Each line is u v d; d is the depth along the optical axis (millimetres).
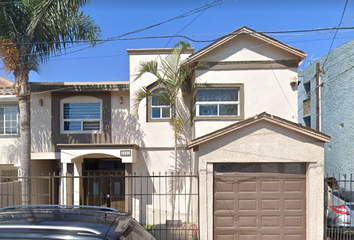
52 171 11711
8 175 11508
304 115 16672
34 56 8070
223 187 6883
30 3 7711
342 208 7055
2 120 10938
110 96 10672
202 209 6691
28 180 7684
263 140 6781
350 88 12359
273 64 8883
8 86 11656
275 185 6867
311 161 6699
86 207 3443
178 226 8148
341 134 12953
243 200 6852
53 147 10500
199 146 6812
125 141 10484
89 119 10680
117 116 10602
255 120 6695
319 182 6648
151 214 9602
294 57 8883
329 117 13914
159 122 9977
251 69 8883
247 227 6801
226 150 6789
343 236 6785
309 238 6617
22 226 2510
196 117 8734
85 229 2477
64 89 10469
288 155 6734
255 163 6922
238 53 8938
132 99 10078
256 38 8906
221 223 6812
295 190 6848
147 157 9867
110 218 2965
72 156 9117
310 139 6734
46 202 11188
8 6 7566
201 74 8891
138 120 9992
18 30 7719
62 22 7684
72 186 9602
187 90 9992
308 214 6688
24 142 7859
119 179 10500
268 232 6785
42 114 10633
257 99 8812
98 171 10305
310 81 15891
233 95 8914
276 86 8836
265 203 6840
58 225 2543
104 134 10539
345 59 12711
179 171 9750
